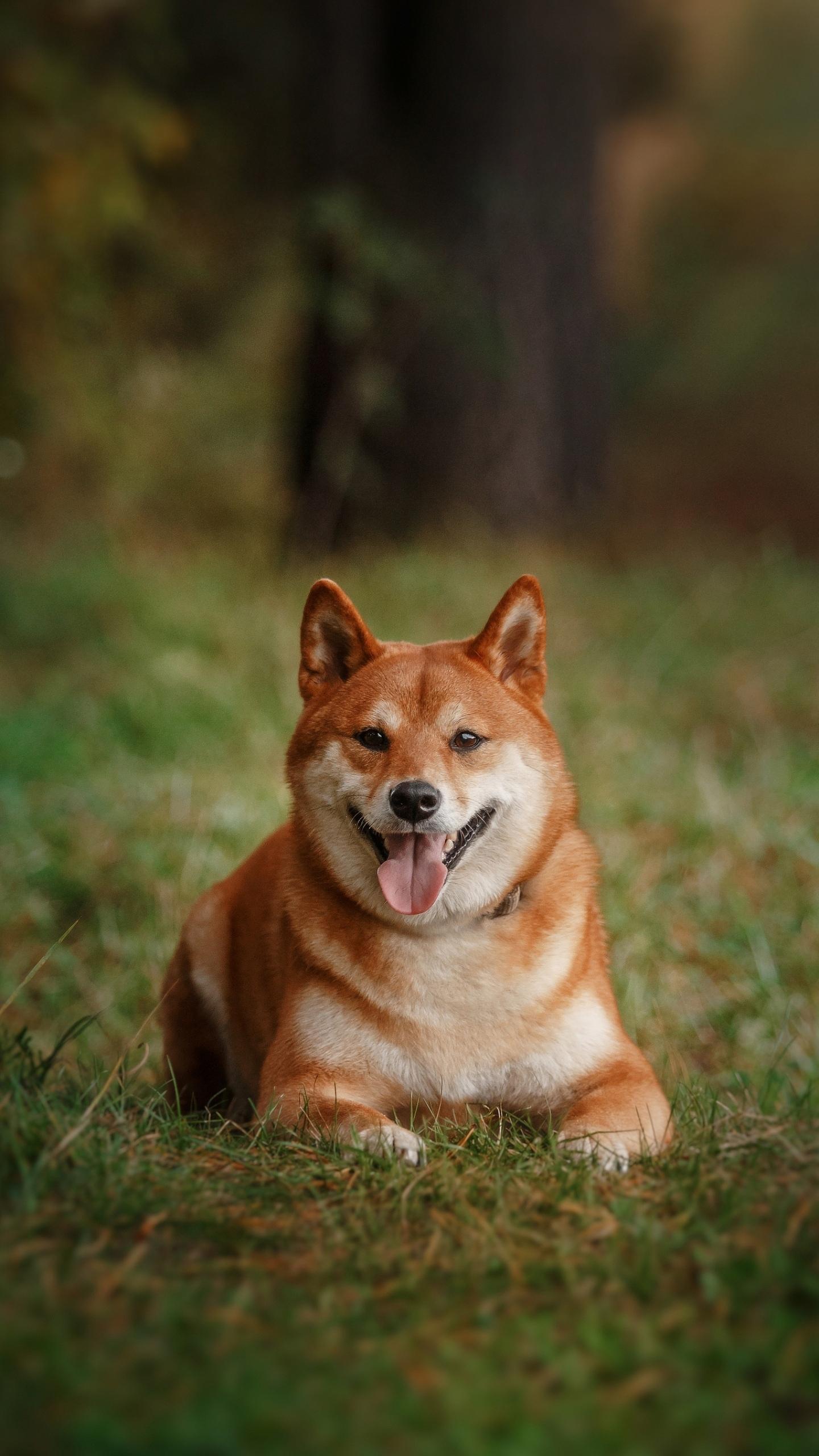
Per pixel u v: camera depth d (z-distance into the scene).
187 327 20.38
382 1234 3.87
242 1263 3.57
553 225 15.29
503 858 5.34
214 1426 2.70
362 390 13.78
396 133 14.65
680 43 32.34
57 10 14.78
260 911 6.06
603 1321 3.22
